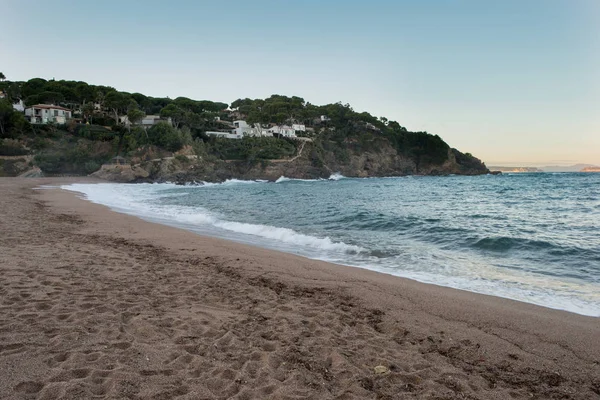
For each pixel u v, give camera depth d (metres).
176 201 27.77
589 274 8.34
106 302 5.21
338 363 3.89
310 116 120.06
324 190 45.88
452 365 4.05
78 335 4.04
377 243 11.95
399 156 119.75
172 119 84.94
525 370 4.01
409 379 3.67
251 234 13.47
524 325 5.29
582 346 4.64
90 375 3.24
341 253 10.52
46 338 3.89
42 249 8.45
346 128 121.00
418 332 4.97
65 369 3.30
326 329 4.86
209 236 12.55
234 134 96.88
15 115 62.97
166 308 5.22
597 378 3.87
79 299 5.23
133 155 67.00
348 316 5.44
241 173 81.69
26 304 4.85
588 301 6.53
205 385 3.28
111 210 18.92
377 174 110.00
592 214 18.91
